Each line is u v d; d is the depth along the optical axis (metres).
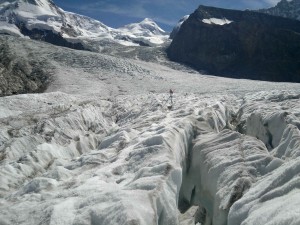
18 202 11.94
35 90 68.62
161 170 12.04
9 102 41.34
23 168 18.00
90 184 12.44
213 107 27.70
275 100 31.09
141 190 10.72
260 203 9.68
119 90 62.91
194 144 17.17
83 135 25.88
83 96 52.41
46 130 25.84
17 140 23.33
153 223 9.55
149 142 15.35
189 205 15.57
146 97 46.28
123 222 8.99
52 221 9.94
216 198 12.02
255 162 12.69
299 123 16.59
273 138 18.06
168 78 77.50
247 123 23.42
